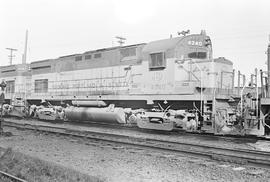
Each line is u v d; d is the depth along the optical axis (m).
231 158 8.45
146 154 9.66
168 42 14.80
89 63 18.97
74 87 19.81
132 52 16.47
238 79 13.52
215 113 12.52
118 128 17.44
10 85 26.47
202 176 7.23
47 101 22.14
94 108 18.16
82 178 6.81
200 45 15.05
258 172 7.33
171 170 7.82
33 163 8.18
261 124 10.87
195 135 14.23
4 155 9.14
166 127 13.81
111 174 7.50
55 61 21.75
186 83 13.80
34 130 15.67
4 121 20.11
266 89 11.32
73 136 13.71
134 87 16.06
